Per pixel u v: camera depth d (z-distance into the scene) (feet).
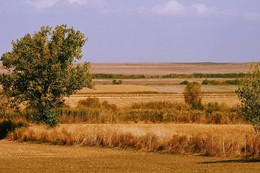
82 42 194.39
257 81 127.65
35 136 176.35
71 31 193.36
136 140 154.71
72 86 194.08
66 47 191.42
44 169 106.52
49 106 194.18
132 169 105.29
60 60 192.24
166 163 116.67
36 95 192.95
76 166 111.24
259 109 126.82
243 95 128.16
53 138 171.73
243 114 129.49
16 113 218.18
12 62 189.06
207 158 130.21
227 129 189.88
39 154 143.02
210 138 142.61
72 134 168.25
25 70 189.47
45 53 189.06
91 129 173.78
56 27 192.65
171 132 162.09
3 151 150.41
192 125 208.64
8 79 190.49
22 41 190.60
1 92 192.13
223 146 135.95
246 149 135.74
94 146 160.35
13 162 120.37
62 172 101.96
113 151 149.18
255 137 136.67
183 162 119.44
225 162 119.14
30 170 105.29
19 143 172.65
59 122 199.21
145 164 114.62
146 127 193.77
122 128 172.04
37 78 189.06
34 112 206.28
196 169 103.81
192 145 142.61
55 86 190.90
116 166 110.63
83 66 196.34
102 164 114.62
